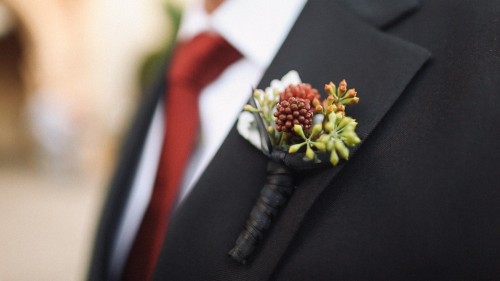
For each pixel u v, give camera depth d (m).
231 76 0.46
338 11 0.39
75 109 2.36
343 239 0.35
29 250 1.76
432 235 0.34
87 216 2.07
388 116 0.36
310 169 0.35
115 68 2.32
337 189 0.35
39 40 2.34
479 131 0.34
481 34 0.35
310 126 0.35
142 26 2.28
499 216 0.34
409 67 0.36
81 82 2.35
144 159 0.53
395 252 0.34
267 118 0.36
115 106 2.34
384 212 0.35
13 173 2.61
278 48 0.41
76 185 2.40
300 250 0.35
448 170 0.34
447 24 0.36
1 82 2.63
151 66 1.71
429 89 0.35
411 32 0.37
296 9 0.44
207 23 0.48
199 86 0.47
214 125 0.46
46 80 2.36
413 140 0.35
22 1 2.29
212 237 0.37
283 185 0.35
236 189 0.38
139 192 0.53
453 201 0.34
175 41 0.56
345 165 0.35
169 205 0.47
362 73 0.37
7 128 2.75
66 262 1.66
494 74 0.35
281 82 0.37
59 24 2.31
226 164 0.38
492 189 0.34
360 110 0.36
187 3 0.52
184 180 0.46
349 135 0.33
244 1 0.45
